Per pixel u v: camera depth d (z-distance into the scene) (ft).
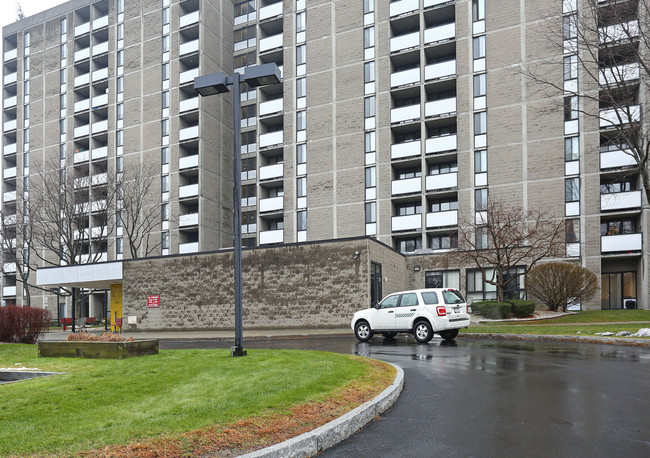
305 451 15.39
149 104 157.99
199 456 14.11
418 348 46.37
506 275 104.83
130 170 147.13
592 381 27.58
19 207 145.07
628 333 51.75
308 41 139.03
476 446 16.43
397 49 126.62
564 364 34.32
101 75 170.09
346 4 135.03
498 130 112.78
